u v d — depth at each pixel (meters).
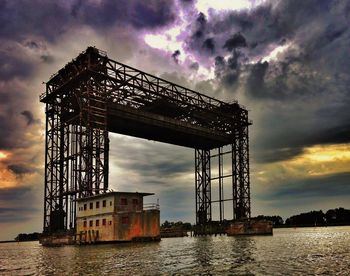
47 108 81.69
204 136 95.31
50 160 79.00
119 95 80.88
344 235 93.81
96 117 75.25
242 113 103.56
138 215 67.12
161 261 38.16
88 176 71.56
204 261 37.88
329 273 29.59
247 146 102.12
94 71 74.00
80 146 72.19
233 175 101.69
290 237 85.81
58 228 75.44
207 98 98.50
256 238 82.44
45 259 45.59
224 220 103.12
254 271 30.98
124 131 86.81
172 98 88.25
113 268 33.66
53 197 77.31
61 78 80.38
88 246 62.38
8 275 33.28
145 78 83.56
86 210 70.50
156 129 87.38
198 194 106.25
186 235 114.56
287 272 30.33
